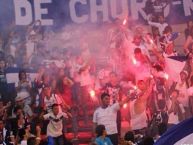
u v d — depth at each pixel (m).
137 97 15.52
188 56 16.09
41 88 15.24
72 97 15.36
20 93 15.18
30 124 13.94
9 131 13.09
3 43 15.37
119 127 13.44
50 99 15.20
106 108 12.69
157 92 15.77
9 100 15.13
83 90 15.47
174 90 15.91
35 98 15.21
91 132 15.12
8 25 15.43
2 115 14.80
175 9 16.33
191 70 16.05
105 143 10.55
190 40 16.20
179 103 15.88
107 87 15.59
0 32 15.37
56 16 15.71
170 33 16.16
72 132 15.07
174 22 16.25
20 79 15.28
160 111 15.66
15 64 15.35
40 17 15.62
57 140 13.29
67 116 15.03
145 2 16.19
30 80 15.33
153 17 16.20
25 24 15.53
